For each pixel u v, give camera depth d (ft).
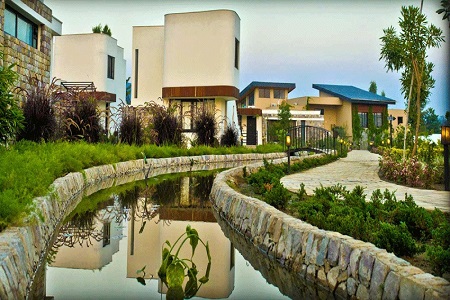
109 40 74.08
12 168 16.87
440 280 8.72
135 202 25.52
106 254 15.39
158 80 75.56
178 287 12.26
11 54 33.68
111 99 73.92
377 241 12.30
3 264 9.57
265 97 118.52
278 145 76.79
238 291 12.09
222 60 67.92
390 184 29.58
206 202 26.07
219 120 69.05
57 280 12.59
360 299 10.32
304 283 12.50
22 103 32.14
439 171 30.53
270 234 15.15
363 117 124.36
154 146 48.62
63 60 72.74
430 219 14.21
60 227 18.88
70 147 30.50
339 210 15.75
